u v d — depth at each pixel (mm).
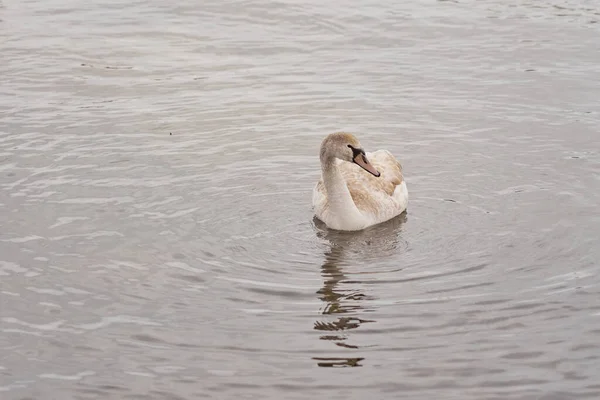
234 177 16625
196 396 10484
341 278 13125
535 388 10586
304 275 13234
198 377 10805
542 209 15258
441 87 20703
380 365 11031
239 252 13938
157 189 16047
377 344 11453
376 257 13836
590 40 23188
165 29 24469
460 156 17453
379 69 21797
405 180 16656
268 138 18266
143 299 12500
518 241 14164
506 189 16094
